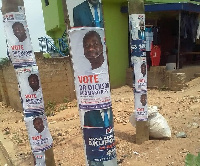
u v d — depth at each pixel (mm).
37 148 3150
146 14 12055
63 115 7875
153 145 4402
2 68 10836
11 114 9586
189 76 11633
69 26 1830
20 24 2893
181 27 11383
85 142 1985
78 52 1831
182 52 12742
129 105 7938
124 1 11750
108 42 11805
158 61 10984
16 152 4953
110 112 1958
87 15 1790
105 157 1978
